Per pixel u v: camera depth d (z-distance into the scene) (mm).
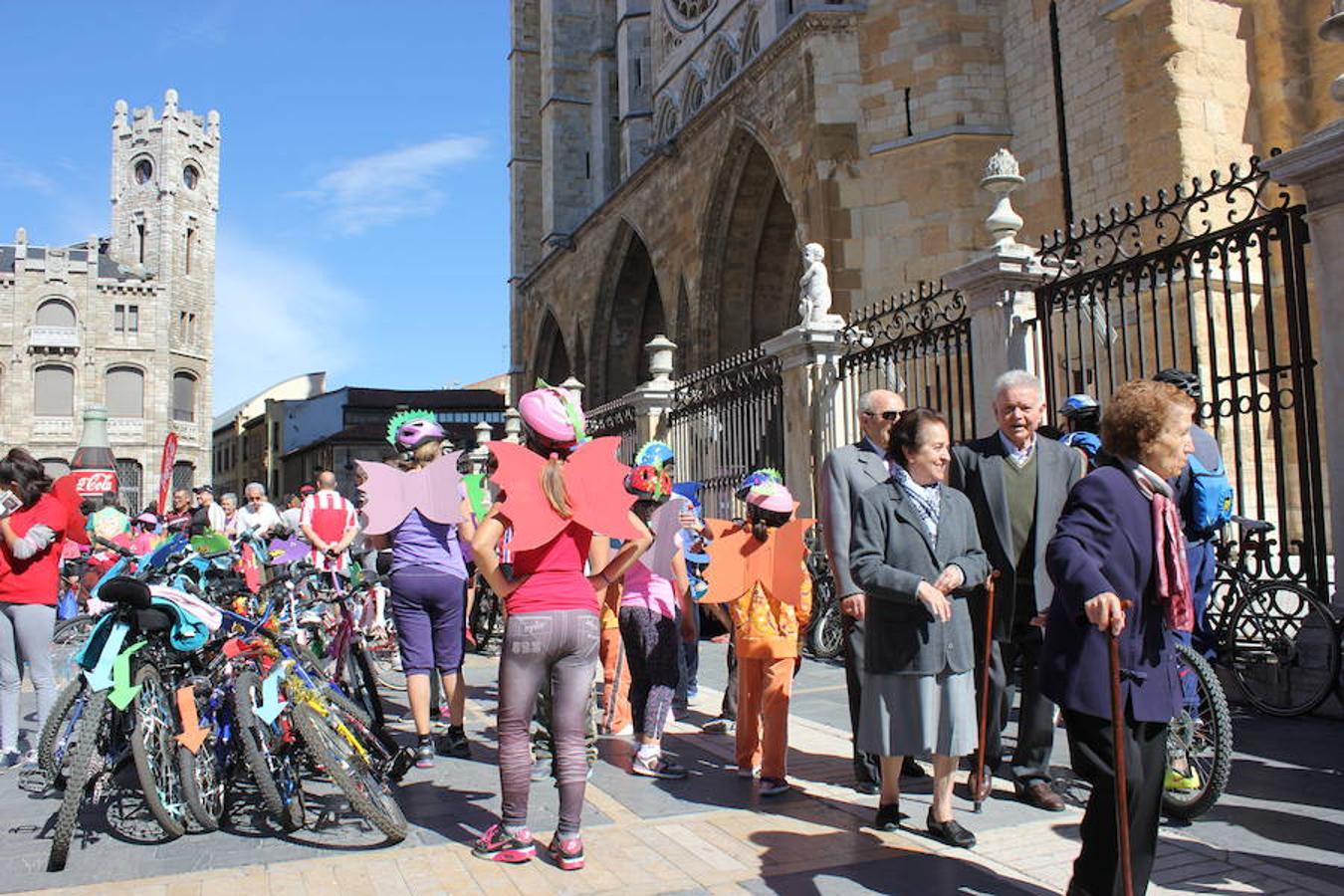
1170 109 13062
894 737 4570
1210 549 5789
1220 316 12133
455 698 6504
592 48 35062
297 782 4977
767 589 5535
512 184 39281
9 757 6488
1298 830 4543
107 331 57312
